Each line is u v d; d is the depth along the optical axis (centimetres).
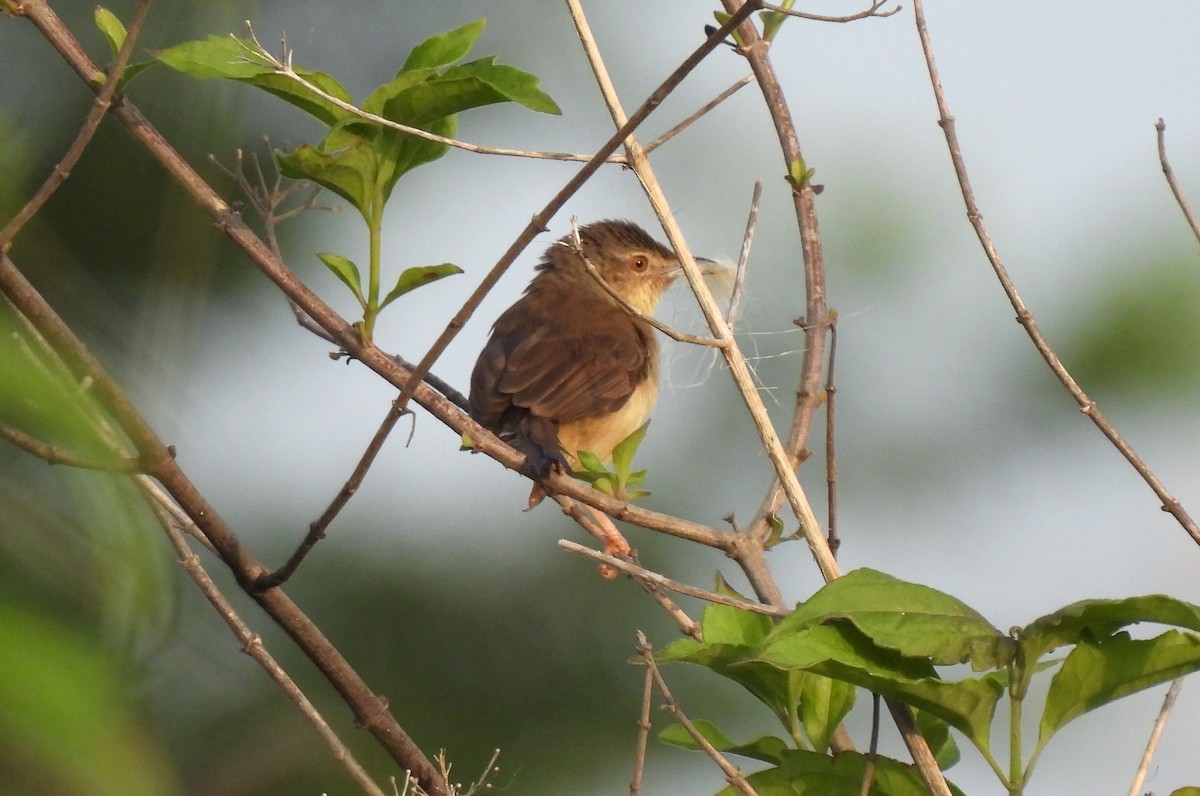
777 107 751
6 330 200
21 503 196
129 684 183
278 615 644
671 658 561
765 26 745
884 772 548
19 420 193
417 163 630
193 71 446
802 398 719
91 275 304
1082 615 492
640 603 1247
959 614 509
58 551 192
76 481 201
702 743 545
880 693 518
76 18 814
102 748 171
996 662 492
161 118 550
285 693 566
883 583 515
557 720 1173
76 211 622
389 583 1214
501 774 1155
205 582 575
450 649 1205
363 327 655
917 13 644
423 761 668
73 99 604
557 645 1222
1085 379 1288
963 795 568
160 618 196
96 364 284
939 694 503
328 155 608
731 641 611
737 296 649
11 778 165
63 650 176
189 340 297
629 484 709
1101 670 504
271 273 643
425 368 586
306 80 605
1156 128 668
